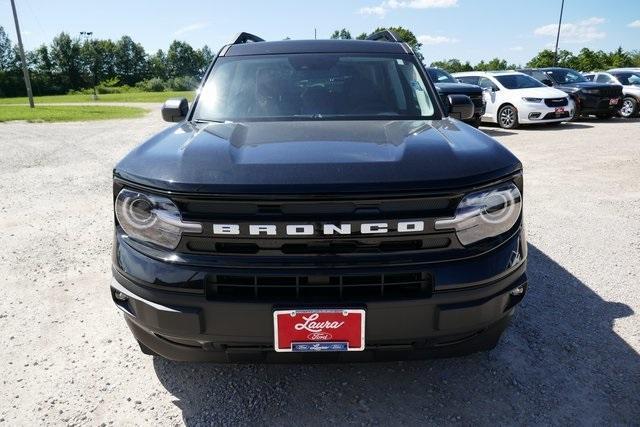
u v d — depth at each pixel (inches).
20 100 1900.8
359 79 116.4
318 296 69.8
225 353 75.7
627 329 108.9
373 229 68.1
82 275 142.5
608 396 87.4
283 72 118.3
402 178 69.2
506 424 81.0
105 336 110.0
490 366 96.3
